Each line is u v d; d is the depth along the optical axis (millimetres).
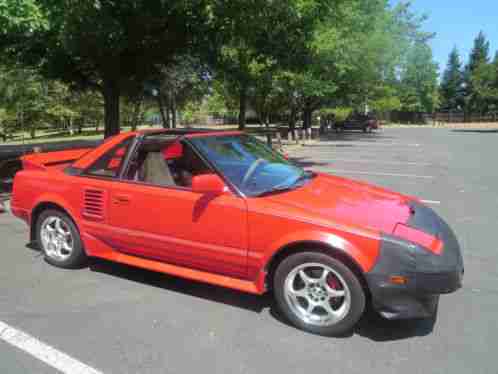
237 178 3539
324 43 16016
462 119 61156
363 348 2934
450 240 3217
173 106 25438
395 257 2809
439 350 2908
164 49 10352
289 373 2654
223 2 8688
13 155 13117
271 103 25078
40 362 2777
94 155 4219
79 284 3994
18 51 9773
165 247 3689
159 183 3791
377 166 12867
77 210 4172
